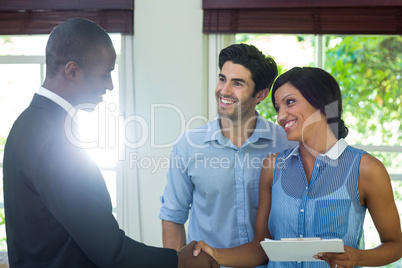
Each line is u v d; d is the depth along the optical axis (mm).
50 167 1346
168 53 3363
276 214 1760
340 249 1466
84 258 1427
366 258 1589
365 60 3420
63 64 1455
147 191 3420
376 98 3434
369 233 3418
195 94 3361
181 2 3338
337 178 1677
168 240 2020
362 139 3467
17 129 1434
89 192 1382
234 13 3295
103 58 1495
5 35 3453
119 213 3451
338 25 3242
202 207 1975
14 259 1439
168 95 3377
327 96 1694
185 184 1998
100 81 1517
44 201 1363
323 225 1671
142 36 3373
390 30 3217
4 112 3643
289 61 3439
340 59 3428
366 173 1650
